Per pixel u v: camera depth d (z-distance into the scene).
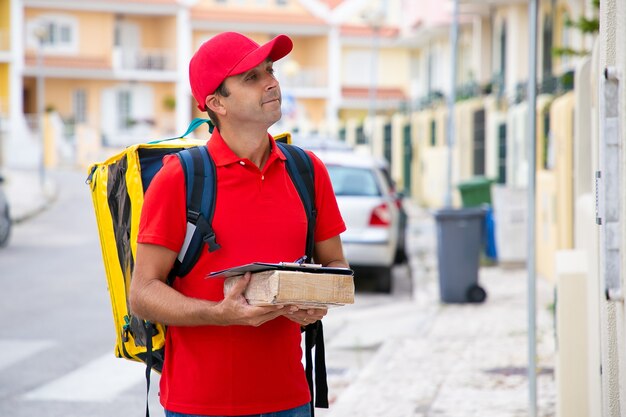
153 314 4.22
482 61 39.50
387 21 79.75
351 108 79.19
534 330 7.85
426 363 10.97
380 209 16.86
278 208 4.34
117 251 4.61
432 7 45.59
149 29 75.19
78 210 35.03
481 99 33.75
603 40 4.48
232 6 76.88
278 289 3.88
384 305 16.12
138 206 4.52
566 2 28.94
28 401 9.88
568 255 7.24
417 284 17.73
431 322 13.92
